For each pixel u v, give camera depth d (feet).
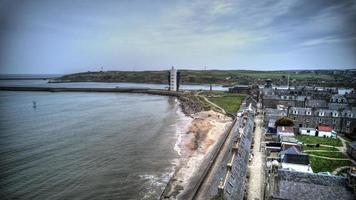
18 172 160.04
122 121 322.75
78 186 143.64
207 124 299.79
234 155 128.16
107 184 146.51
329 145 205.46
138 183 148.05
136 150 206.49
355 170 95.40
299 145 177.68
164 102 537.65
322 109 269.64
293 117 268.62
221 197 89.81
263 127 259.60
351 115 252.42
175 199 126.31
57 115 360.89
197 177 148.15
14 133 254.68
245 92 643.04
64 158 185.47
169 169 168.25
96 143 223.51
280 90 483.10
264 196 114.93
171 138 243.40
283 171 102.12
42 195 133.08
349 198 88.69
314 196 92.12
